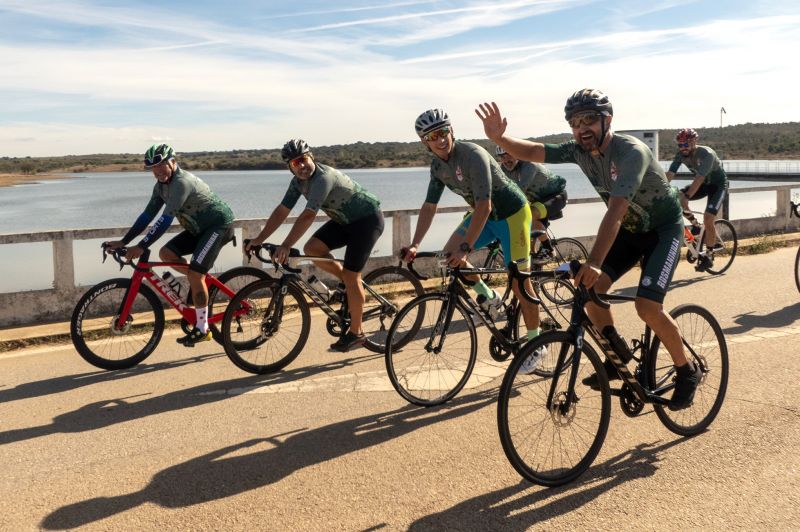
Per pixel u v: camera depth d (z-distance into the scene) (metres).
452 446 3.84
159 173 5.43
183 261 5.80
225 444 3.94
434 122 4.48
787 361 5.20
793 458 3.57
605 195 3.82
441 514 3.09
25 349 6.13
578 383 3.59
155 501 3.25
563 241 9.03
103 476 3.54
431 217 4.95
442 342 4.53
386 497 3.25
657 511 3.08
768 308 7.02
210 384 5.09
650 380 3.75
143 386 5.06
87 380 5.23
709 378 4.01
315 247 5.57
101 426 4.26
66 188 130.88
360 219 5.37
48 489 3.41
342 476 3.49
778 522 2.96
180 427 4.23
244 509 3.16
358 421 4.27
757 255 10.78
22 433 4.17
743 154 173.50
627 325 6.46
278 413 4.45
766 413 4.19
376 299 5.77
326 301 5.56
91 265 13.16
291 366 5.50
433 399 4.54
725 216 12.50
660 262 3.61
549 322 4.86
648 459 3.61
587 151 3.59
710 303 7.35
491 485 3.36
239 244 14.17
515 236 4.97
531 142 3.88
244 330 5.41
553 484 3.31
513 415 3.70
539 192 7.65
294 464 3.65
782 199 13.03
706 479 3.37
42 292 6.91
